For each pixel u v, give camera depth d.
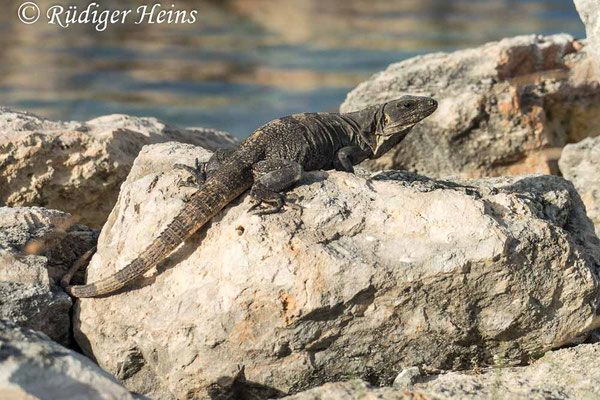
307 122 16.92
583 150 24.70
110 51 68.62
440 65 27.58
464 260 14.29
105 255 16.27
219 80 59.38
